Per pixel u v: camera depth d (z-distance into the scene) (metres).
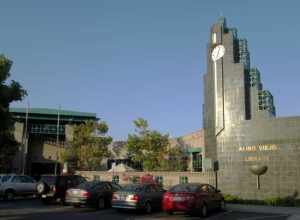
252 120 26.89
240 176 26.77
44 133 65.00
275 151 25.52
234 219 18.03
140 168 54.81
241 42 29.59
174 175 36.31
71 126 62.94
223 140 27.97
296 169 24.59
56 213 20.39
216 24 30.17
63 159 50.91
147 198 20.62
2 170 52.72
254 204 24.39
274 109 29.19
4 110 26.89
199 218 18.61
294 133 25.00
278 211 20.61
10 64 26.83
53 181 25.25
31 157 59.94
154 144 46.97
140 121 47.53
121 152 59.12
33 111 64.44
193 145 52.47
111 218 18.50
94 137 50.66
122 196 20.45
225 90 28.59
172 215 19.81
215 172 26.84
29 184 29.58
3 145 31.17
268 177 25.56
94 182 23.22
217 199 20.36
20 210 21.52
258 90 27.95
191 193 18.66
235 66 28.50
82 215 19.64
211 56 30.31
